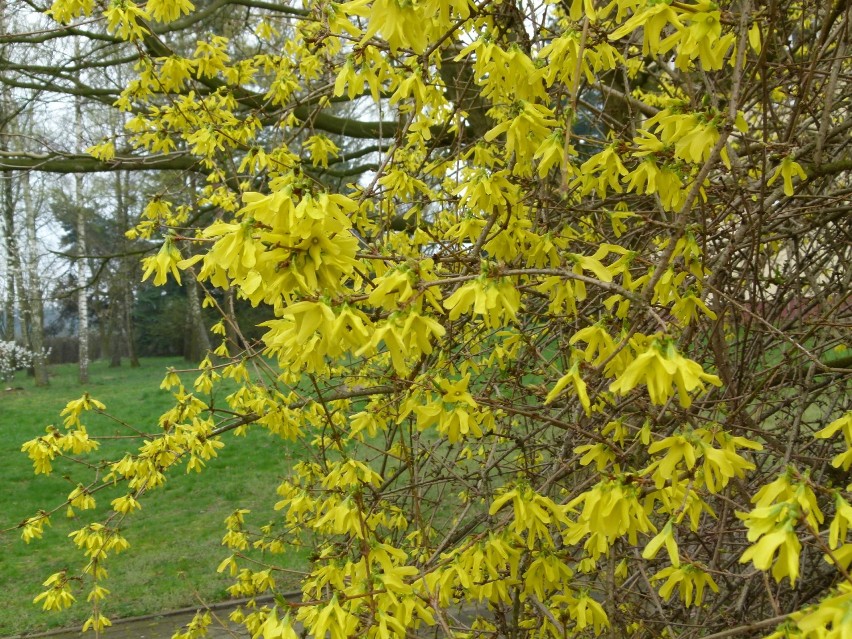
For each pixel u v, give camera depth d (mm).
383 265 1984
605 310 2486
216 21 7512
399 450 3182
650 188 1739
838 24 2576
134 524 7066
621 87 4797
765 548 1146
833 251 3092
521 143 1818
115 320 23500
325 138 3408
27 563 6414
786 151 1915
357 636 1623
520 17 2225
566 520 1678
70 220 20859
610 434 2174
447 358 2395
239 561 5500
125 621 5363
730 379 2057
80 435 3193
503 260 2059
